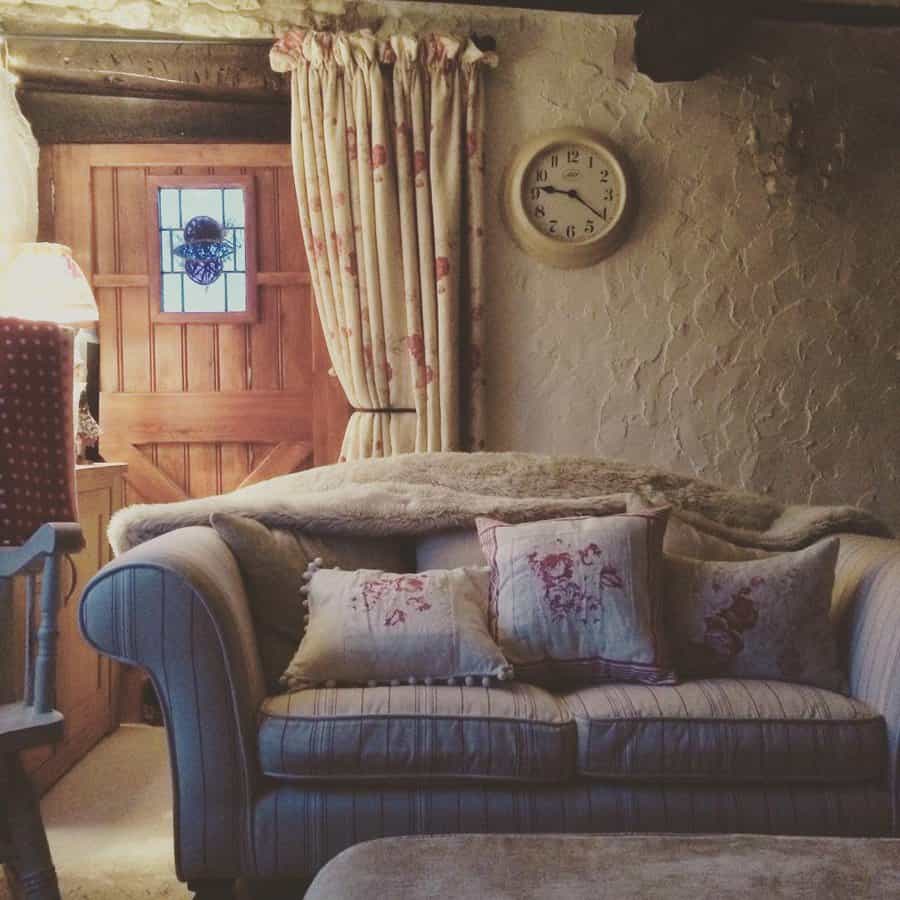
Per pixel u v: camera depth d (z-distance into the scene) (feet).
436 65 10.25
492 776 5.88
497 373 10.77
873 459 11.00
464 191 10.50
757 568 6.93
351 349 10.29
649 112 10.74
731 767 5.91
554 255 10.60
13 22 10.49
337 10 10.56
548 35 10.66
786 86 10.85
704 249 10.83
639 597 6.68
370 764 5.81
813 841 4.06
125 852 7.16
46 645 5.54
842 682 6.57
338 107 10.20
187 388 11.09
